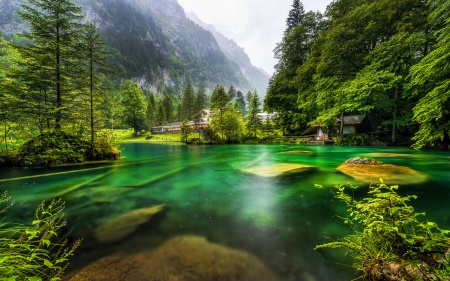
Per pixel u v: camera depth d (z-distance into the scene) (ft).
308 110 96.99
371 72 65.57
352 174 26.50
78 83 45.29
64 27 42.75
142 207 16.53
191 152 66.74
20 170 34.58
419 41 57.00
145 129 212.84
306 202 17.03
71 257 9.55
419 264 6.79
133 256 9.63
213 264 8.97
